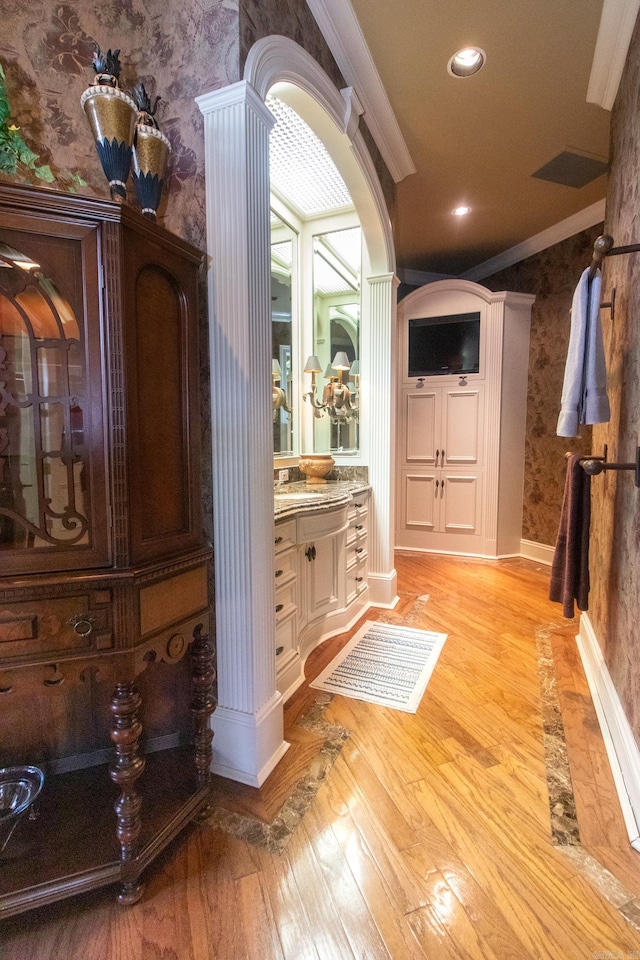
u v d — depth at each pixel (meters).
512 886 1.17
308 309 3.43
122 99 1.21
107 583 1.07
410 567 4.20
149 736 1.60
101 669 1.09
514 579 3.84
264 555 1.56
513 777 1.57
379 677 2.23
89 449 1.07
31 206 0.98
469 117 2.54
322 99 1.88
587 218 3.74
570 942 1.04
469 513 4.53
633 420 1.65
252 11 1.44
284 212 3.15
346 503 2.71
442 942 1.04
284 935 1.06
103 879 1.10
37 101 1.38
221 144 1.41
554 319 4.17
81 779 1.44
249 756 1.52
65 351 1.06
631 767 1.45
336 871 1.21
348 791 1.50
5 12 1.33
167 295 1.25
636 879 1.20
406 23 1.92
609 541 2.00
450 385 4.50
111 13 1.46
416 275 5.31
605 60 2.07
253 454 1.48
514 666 2.35
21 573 1.04
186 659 1.62
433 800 1.46
